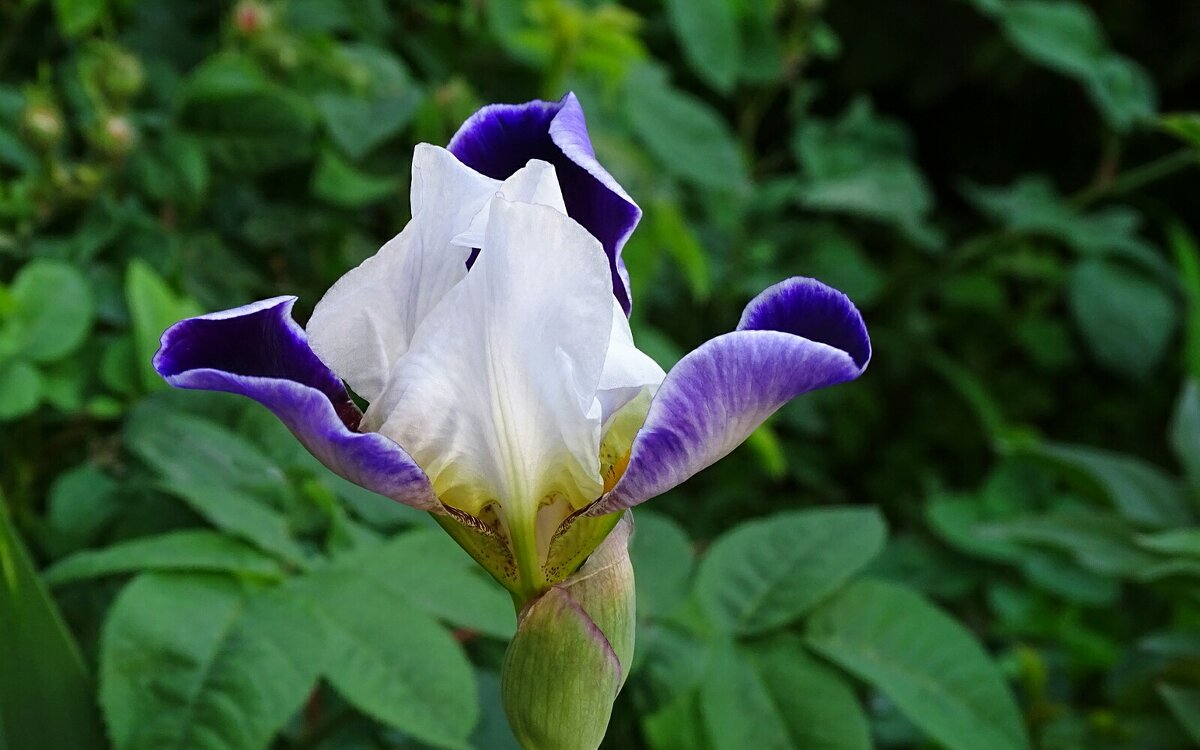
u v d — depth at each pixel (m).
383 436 0.46
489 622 0.60
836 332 0.48
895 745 0.89
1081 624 0.97
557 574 0.48
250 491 0.64
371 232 0.93
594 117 0.95
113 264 0.77
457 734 0.57
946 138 1.67
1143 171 1.20
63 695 0.57
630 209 0.49
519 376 0.47
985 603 1.09
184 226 0.83
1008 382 1.39
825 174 1.25
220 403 0.67
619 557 0.49
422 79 1.01
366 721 0.67
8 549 0.55
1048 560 0.93
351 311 0.49
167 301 0.70
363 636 0.58
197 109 0.80
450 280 0.48
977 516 0.98
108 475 0.71
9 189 0.75
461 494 0.48
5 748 0.57
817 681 0.62
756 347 0.46
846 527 0.65
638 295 0.90
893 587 0.64
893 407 1.39
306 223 0.85
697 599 0.64
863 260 1.24
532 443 0.48
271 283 0.87
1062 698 0.91
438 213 0.48
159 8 0.93
